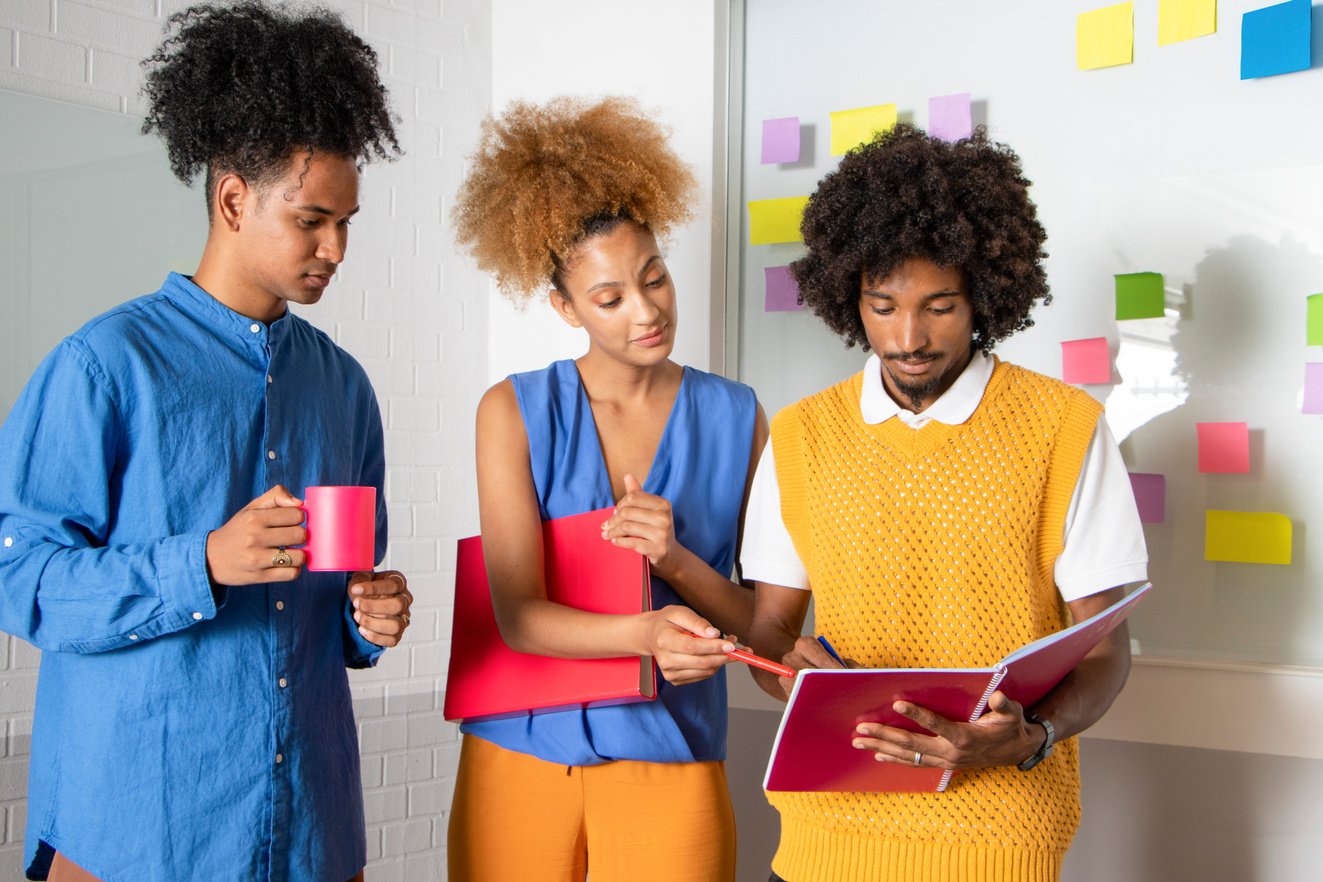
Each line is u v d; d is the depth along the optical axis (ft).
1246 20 6.19
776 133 7.73
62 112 7.04
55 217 7.00
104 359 3.87
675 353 7.93
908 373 4.01
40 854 4.08
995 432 4.02
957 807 3.82
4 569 3.82
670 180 5.12
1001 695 3.42
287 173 4.00
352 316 8.56
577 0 8.67
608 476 5.13
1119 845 6.40
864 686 3.25
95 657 3.90
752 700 7.52
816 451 4.33
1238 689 6.05
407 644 8.84
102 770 3.84
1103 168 6.66
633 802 4.89
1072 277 6.74
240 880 3.97
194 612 3.74
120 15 7.31
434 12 8.98
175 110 4.10
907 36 7.31
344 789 4.41
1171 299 6.43
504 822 5.04
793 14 7.76
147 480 3.95
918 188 3.89
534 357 9.14
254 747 4.02
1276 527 6.09
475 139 9.27
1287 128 6.13
